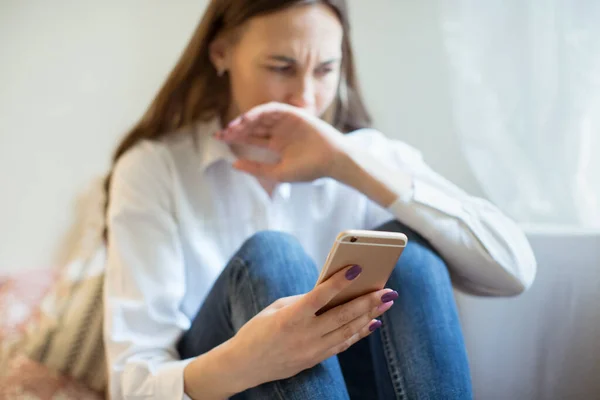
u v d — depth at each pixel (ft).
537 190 4.64
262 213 3.65
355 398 3.13
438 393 2.49
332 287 2.13
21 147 5.15
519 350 3.95
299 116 3.21
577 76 4.42
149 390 2.71
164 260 3.25
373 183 3.09
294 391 2.34
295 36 3.14
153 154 3.50
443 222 3.04
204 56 3.59
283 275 2.58
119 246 3.20
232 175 3.63
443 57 5.38
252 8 3.13
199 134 3.73
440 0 5.20
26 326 3.89
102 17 5.25
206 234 3.57
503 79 4.71
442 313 2.68
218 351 2.50
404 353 2.60
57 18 5.19
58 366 3.73
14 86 5.14
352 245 2.05
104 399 3.75
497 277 3.14
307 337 2.27
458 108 4.90
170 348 3.10
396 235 2.09
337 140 3.19
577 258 3.82
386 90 5.51
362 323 2.31
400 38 5.47
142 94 5.32
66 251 5.07
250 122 3.22
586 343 3.82
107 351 3.06
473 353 4.01
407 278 2.70
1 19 5.11
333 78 3.42
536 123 4.59
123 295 3.14
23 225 5.12
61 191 5.18
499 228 3.16
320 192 3.79
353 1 5.47
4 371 3.67
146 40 5.32
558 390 3.88
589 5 4.36
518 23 4.64
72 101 5.22
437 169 5.44
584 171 4.47
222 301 2.76
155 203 3.35
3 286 4.32
